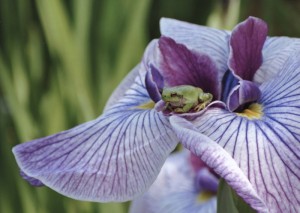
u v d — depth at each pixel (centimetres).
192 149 58
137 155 62
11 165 110
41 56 129
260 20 65
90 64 119
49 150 63
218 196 66
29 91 126
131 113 65
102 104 116
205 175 86
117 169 62
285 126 60
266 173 58
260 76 67
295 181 58
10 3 126
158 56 66
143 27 120
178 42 67
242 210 65
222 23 132
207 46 69
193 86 65
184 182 89
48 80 127
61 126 116
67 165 62
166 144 62
